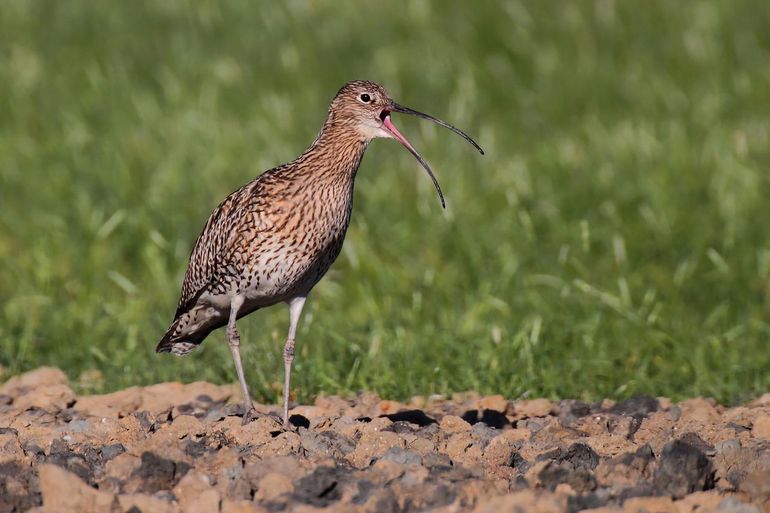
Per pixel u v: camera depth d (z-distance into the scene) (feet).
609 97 83.05
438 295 57.77
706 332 53.01
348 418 40.11
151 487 33.17
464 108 80.02
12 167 71.97
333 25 95.30
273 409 44.21
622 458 33.76
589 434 39.65
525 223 60.08
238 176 69.97
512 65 88.69
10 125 78.33
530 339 50.88
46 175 71.05
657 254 61.93
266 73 87.51
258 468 32.91
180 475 33.55
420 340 51.49
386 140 77.20
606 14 94.89
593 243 62.90
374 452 36.06
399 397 47.06
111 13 98.22
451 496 31.01
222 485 32.27
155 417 42.45
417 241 63.36
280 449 35.55
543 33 93.61
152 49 92.22
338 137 41.11
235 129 76.02
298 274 40.68
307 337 51.62
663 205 65.51
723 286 57.98
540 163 72.18
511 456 35.83
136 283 60.59
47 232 64.95
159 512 30.73
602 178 68.39
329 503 31.35
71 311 56.54
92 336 53.78
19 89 83.05
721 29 92.32
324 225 40.65
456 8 97.91
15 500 31.37
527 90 84.89
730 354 50.57
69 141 74.38
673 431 38.75
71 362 51.83
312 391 47.62
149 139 75.46
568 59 89.40
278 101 77.36
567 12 95.30
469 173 70.59
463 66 88.07
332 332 51.16
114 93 83.46
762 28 92.48
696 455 32.65
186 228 65.16
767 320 55.67
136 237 64.03
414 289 58.44
